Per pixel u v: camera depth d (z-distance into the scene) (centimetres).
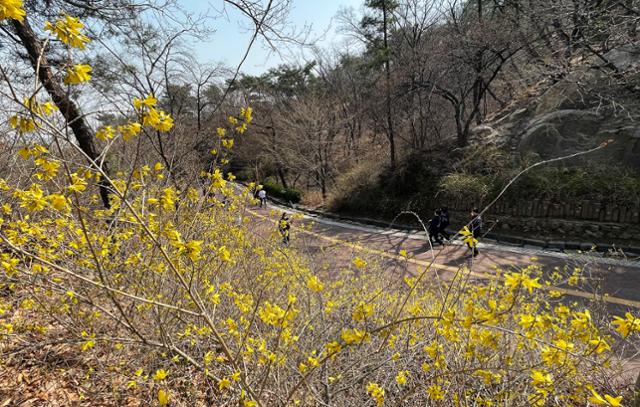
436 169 1295
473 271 699
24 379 254
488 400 207
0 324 236
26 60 573
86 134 488
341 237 1085
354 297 324
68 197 147
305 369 188
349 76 2239
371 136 1995
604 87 979
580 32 930
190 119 859
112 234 259
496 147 1188
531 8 1019
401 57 1393
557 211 929
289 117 1975
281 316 170
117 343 228
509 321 285
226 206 384
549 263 732
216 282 281
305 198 1872
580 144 1012
